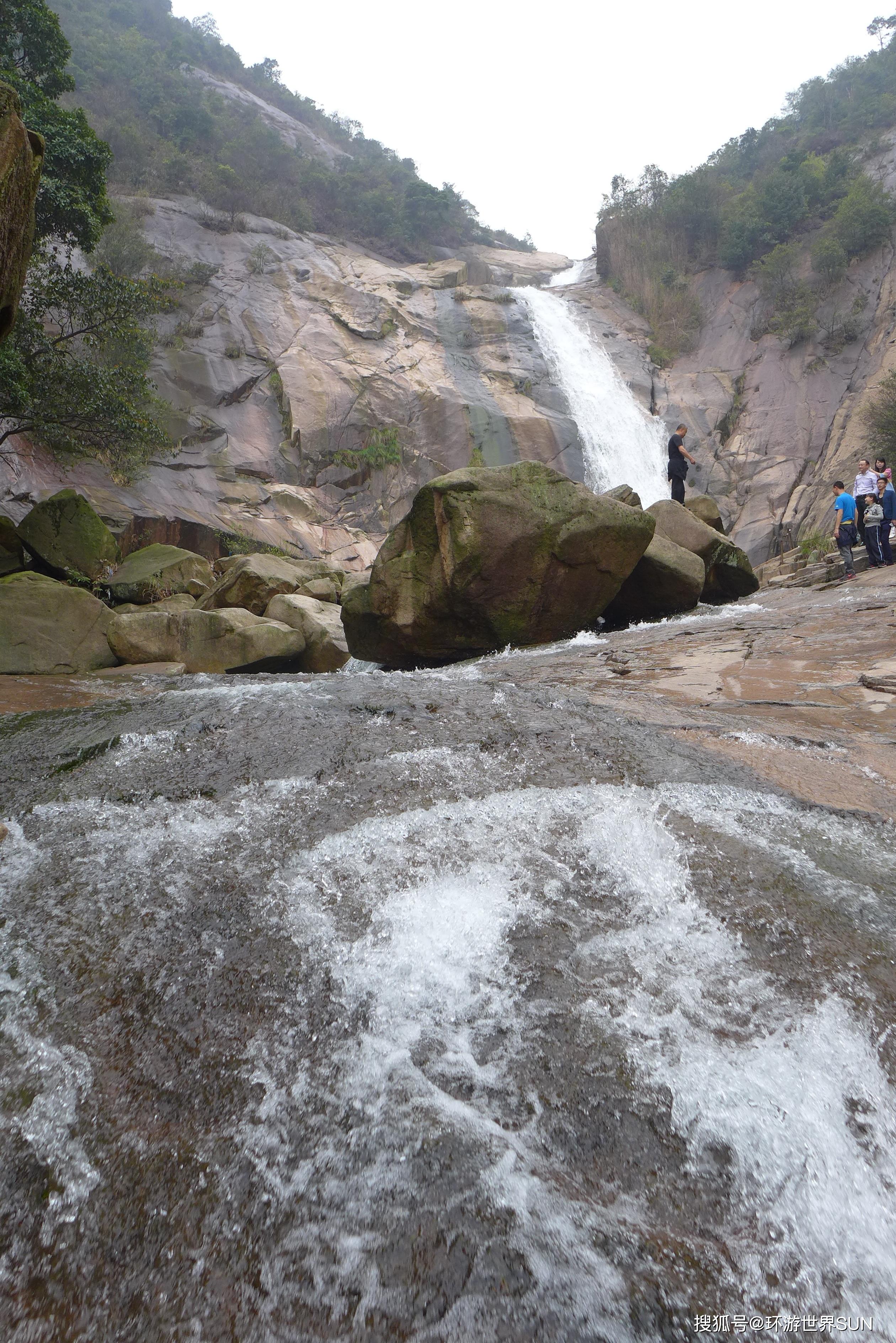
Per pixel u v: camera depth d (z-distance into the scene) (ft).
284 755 11.78
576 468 120.88
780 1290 4.30
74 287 56.39
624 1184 4.88
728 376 137.08
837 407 120.78
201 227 144.56
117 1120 5.41
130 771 11.46
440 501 31.04
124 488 86.58
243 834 9.23
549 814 9.42
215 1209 4.80
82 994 6.60
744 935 7.02
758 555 110.22
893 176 156.04
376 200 191.42
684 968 6.64
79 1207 4.82
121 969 6.89
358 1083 5.65
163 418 97.35
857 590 33.88
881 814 9.34
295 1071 5.78
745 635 26.40
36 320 55.52
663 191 176.14
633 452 125.49
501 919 7.37
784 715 14.85
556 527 30.86
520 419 122.01
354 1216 4.72
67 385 54.13
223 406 111.96
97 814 9.96
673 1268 4.37
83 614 32.07
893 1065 5.61
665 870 8.11
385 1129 5.26
